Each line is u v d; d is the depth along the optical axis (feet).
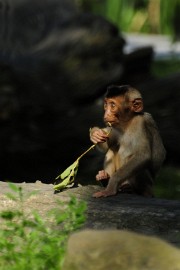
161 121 54.49
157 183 55.77
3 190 29.68
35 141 52.31
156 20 131.75
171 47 111.34
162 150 33.68
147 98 54.90
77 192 29.91
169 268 18.13
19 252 24.41
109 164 33.65
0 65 51.62
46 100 52.75
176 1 113.80
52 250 23.43
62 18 60.03
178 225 27.27
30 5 60.13
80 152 53.26
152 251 18.43
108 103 33.32
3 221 28.17
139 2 134.92
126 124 33.24
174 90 54.85
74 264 18.83
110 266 18.54
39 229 25.05
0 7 59.57
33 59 54.90
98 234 18.97
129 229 27.63
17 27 59.21
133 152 32.96
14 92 51.52
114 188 30.60
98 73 56.39
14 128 51.85
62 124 53.11
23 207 28.58
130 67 58.13
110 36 57.67
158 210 27.89
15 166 52.70
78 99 55.01
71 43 57.06
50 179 53.31
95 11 127.24
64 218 25.08
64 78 54.65
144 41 122.62
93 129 31.76
